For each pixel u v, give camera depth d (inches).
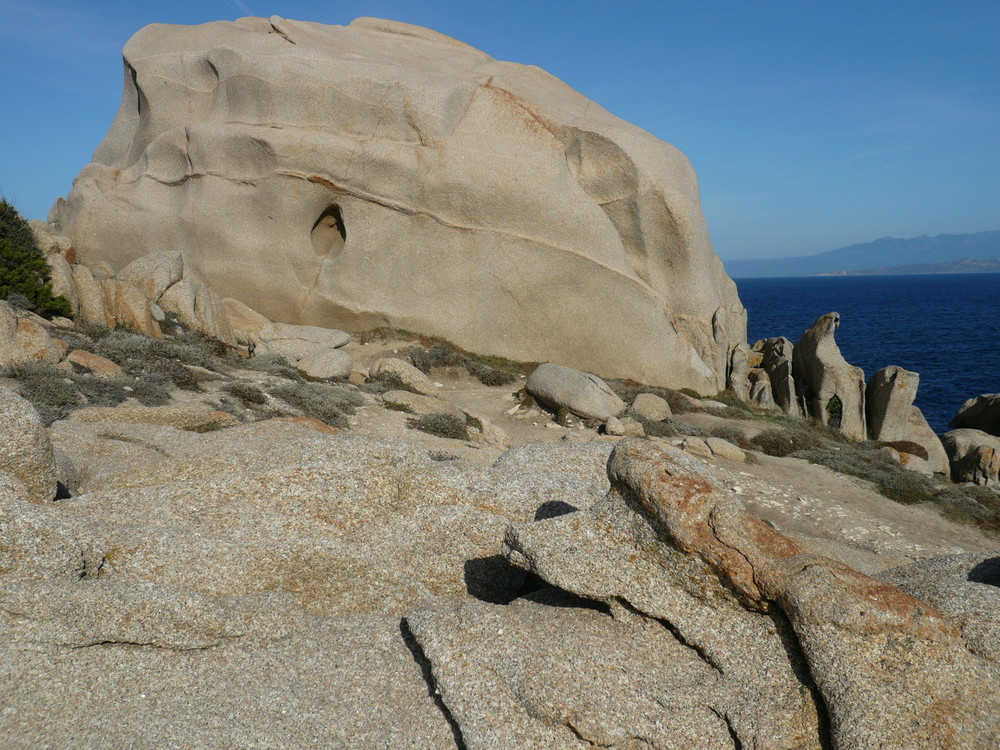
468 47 1473.9
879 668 179.3
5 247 792.9
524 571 286.0
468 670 201.3
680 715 190.1
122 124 1401.3
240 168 1182.9
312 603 256.1
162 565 245.1
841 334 3444.9
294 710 202.8
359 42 1375.5
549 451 352.8
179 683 211.8
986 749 166.2
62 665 209.2
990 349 2741.1
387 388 942.4
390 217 1168.8
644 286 1168.2
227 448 343.0
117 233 1211.9
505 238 1161.4
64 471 325.4
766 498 706.2
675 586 208.7
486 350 1185.4
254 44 1270.9
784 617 197.8
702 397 1160.8
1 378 573.3
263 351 1007.0
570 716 189.3
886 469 847.7
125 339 799.1
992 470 930.1
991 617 191.9
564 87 1389.0
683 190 1190.9
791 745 181.3
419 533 283.0
